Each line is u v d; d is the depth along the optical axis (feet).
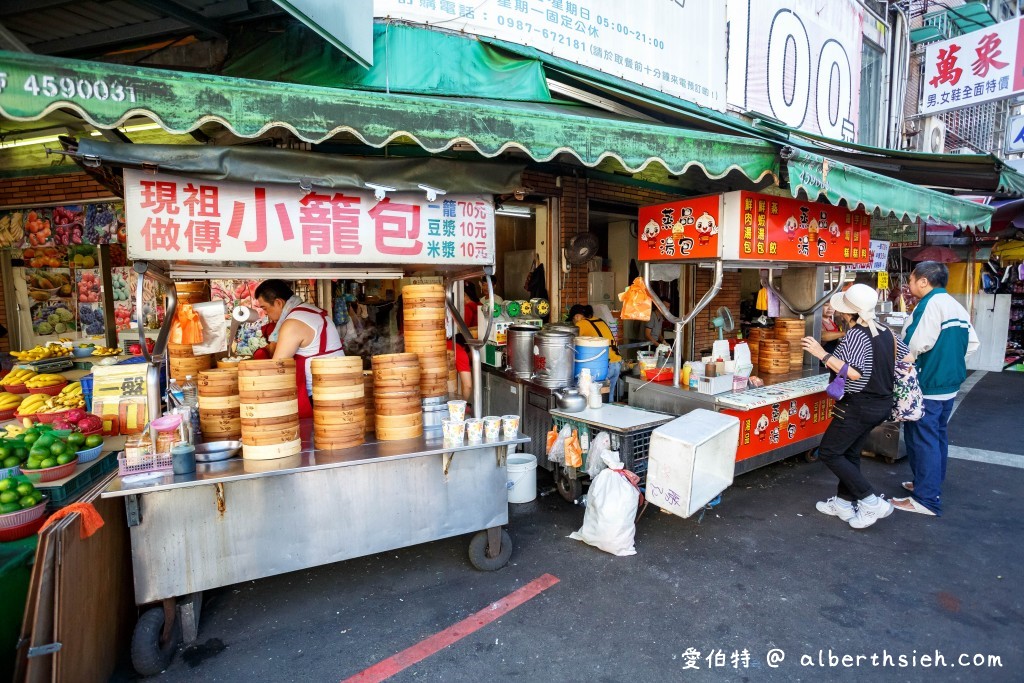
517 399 16.24
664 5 16.69
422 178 9.23
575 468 13.58
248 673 8.00
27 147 17.75
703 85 18.24
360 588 10.24
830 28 23.32
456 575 10.63
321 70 11.57
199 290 11.53
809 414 16.15
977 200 25.81
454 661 8.22
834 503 13.08
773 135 17.95
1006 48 25.00
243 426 8.71
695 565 10.91
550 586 10.19
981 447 18.35
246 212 8.33
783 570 10.71
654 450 11.12
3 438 8.81
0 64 6.25
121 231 19.31
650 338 26.81
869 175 14.20
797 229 15.21
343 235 8.91
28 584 7.42
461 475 10.01
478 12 12.60
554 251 21.22
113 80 6.72
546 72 13.78
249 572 8.50
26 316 20.90
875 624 9.02
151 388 8.50
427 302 10.55
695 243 14.26
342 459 8.74
